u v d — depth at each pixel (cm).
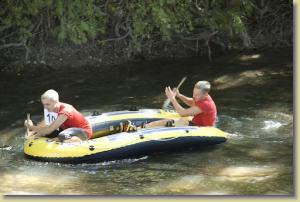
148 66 2061
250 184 1020
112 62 2130
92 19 1986
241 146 1240
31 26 2091
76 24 1931
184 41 2270
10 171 1109
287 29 2383
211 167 1122
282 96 1611
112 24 2230
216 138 1241
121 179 1067
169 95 1269
